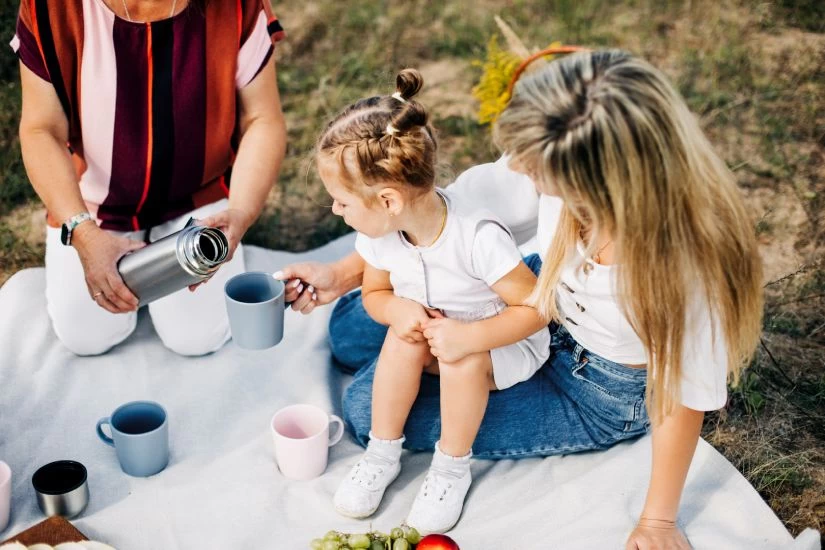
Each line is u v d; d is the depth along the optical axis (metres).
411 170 2.17
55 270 2.85
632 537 2.26
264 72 2.81
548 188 1.92
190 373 2.90
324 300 2.63
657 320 1.98
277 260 3.43
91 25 2.55
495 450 2.56
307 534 2.36
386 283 2.55
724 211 1.90
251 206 2.77
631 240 1.89
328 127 2.24
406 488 2.53
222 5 2.64
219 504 2.43
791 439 2.74
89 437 2.63
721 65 4.41
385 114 2.16
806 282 3.29
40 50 2.55
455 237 2.32
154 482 2.49
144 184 2.80
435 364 2.55
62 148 2.67
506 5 4.91
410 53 4.65
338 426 2.73
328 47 4.67
